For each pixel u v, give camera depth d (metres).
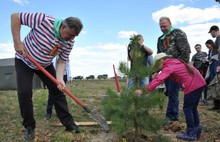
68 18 4.29
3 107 7.58
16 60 4.59
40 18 4.35
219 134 4.94
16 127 5.47
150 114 4.37
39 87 14.24
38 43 4.41
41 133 5.03
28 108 4.55
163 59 4.54
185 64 4.61
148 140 4.45
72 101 8.66
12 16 4.36
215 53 7.80
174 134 5.00
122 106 4.23
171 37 5.64
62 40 4.46
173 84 5.58
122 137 4.45
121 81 4.57
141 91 4.14
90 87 16.84
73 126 5.02
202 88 4.62
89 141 4.60
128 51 4.94
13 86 14.80
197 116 4.79
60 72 4.82
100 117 4.62
